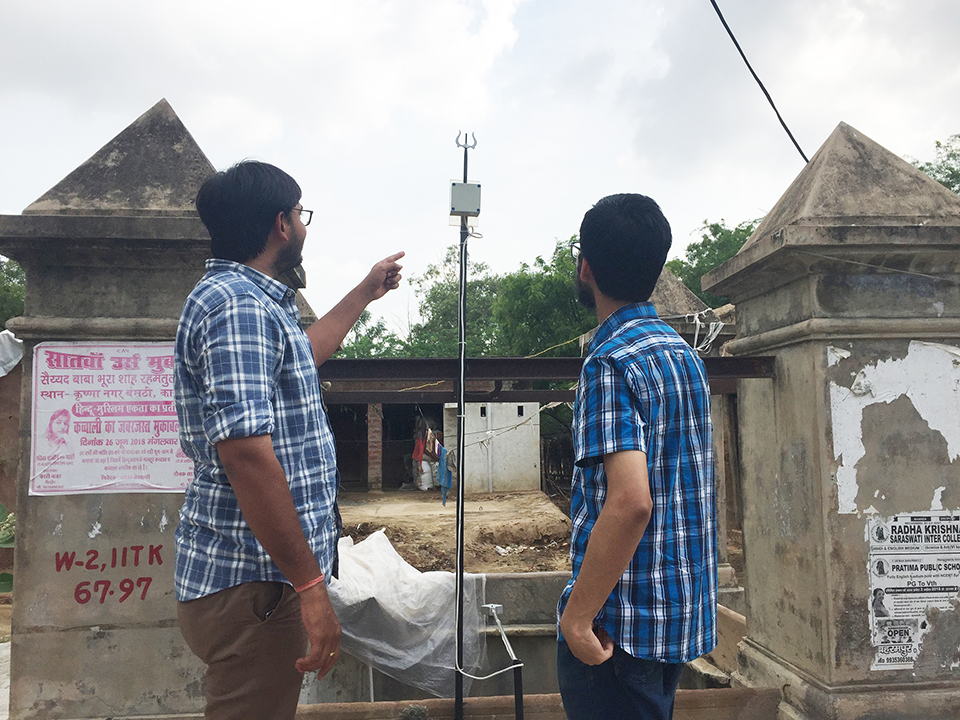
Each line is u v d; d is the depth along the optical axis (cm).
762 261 311
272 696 162
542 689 555
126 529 278
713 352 680
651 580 154
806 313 301
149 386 281
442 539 853
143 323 280
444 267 2900
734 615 430
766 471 344
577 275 191
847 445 292
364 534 921
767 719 310
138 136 300
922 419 295
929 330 294
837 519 289
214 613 159
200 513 164
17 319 276
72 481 276
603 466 157
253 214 176
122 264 284
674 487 157
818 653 294
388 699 526
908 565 289
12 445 778
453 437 1445
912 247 287
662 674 161
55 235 269
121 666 276
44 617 274
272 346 160
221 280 165
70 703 274
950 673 287
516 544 854
